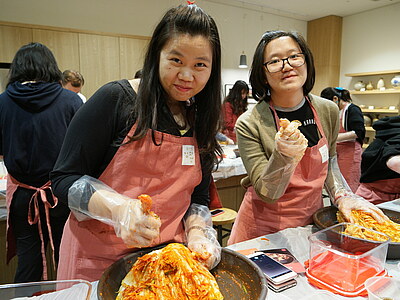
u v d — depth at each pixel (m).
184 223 1.09
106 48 4.19
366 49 6.04
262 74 1.35
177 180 1.00
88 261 0.96
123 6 4.61
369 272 0.91
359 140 3.23
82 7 4.29
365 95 6.06
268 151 1.32
